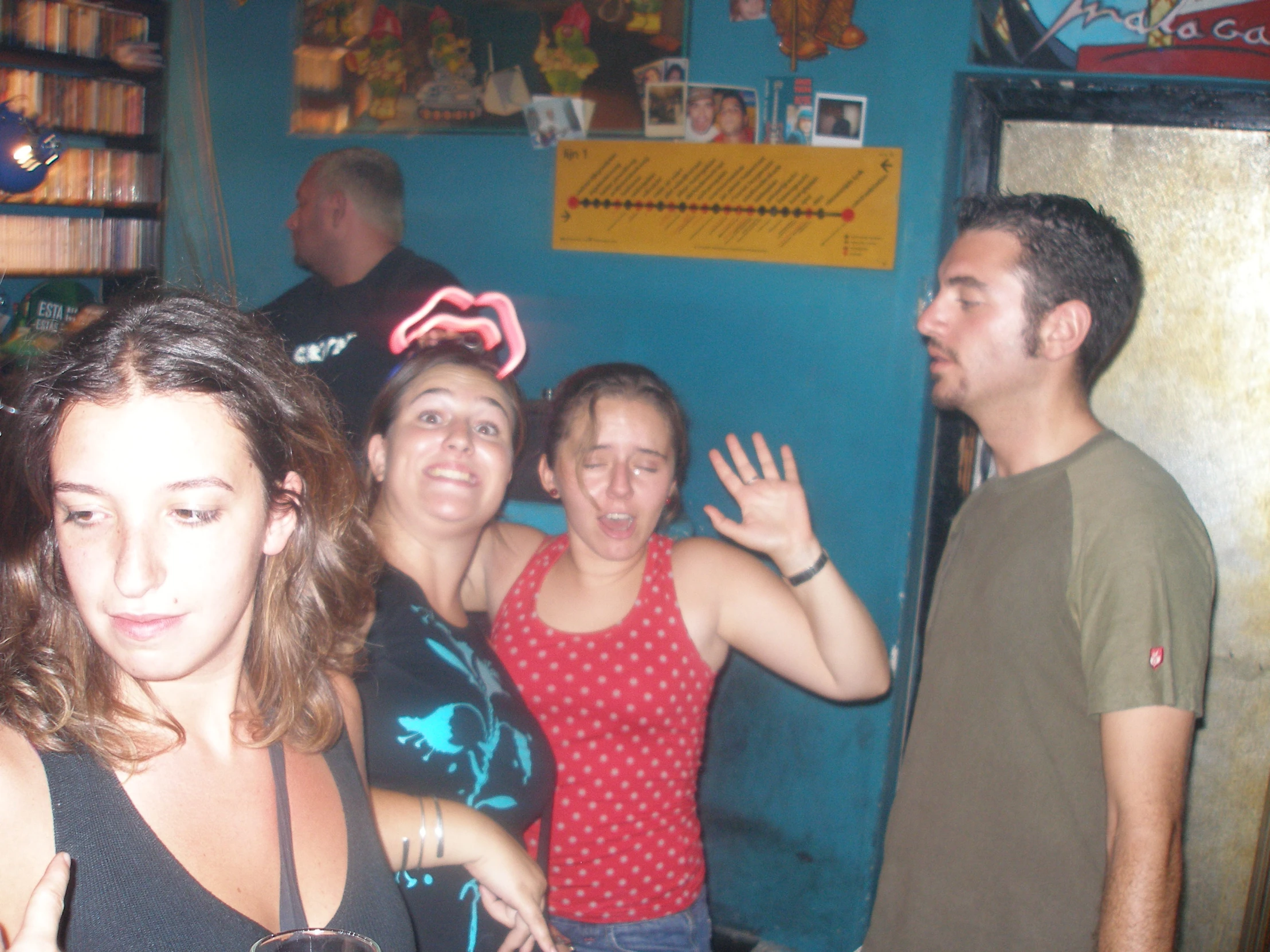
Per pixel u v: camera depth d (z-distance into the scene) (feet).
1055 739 4.96
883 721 8.61
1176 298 7.91
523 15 8.98
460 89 9.27
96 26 9.58
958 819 5.30
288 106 9.93
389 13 9.43
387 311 9.55
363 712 4.13
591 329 9.12
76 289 9.96
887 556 8.54
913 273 8.22
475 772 4.59
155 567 2.49
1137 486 4.90
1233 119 7.49
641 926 5.13
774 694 8.89
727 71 8.47
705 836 9.26
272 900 2.91
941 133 8.02
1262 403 7.82
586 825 5.16
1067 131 7.95
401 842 3.92
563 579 5.55
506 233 9.28
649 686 5.20
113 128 9.88
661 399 5.45
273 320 9.95
